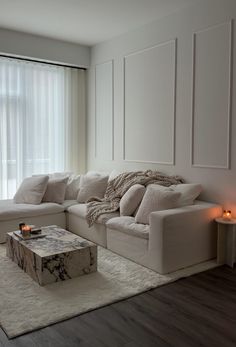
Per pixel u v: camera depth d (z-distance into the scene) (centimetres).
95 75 570
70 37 523
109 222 375
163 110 438
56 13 425
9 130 522
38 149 555
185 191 376
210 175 383
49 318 235
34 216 439
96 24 464
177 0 382
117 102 521
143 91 470
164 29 431
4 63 511
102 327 227
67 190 508
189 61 399
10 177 529
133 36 483
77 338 214
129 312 246
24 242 324
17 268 327
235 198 357
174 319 237
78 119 594
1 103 514
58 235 350
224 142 365
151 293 277
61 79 570
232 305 258
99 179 480
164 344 209
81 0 386
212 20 371
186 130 409
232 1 349
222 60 362
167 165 438
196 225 340
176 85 418
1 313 242
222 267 337
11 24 466
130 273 315
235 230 347
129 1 387
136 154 489
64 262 297
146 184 411
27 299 263
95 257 316
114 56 521
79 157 601
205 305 258
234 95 352
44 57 525
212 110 376
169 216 314
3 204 453
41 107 553
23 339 213
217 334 220
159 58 440
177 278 305
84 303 256
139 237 336
